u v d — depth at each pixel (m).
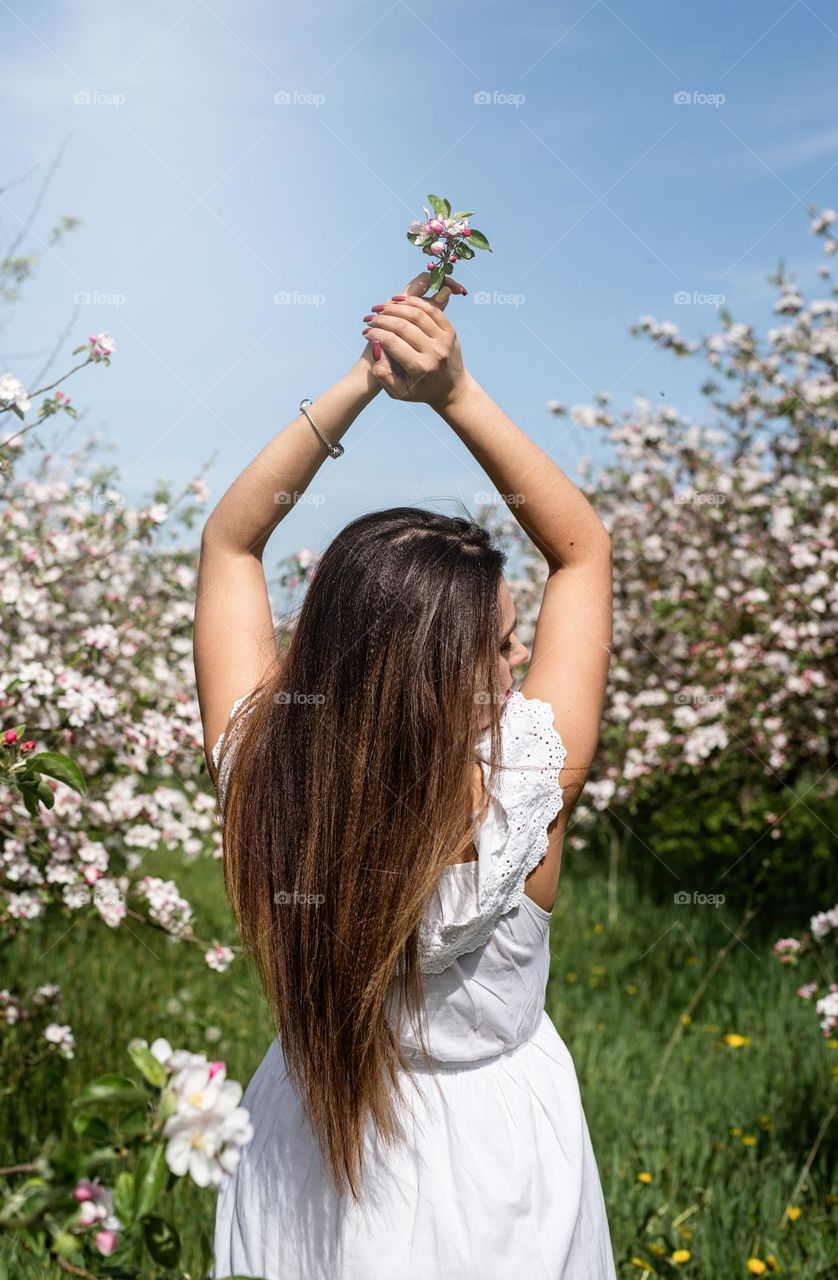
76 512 4.07
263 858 1.21
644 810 6.83
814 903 5.91
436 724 1.16
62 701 3.09
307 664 1.22
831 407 5.95
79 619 4.22
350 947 1.15
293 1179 1.25
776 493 6.01
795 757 6.12
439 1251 1.17
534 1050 1.29
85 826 3.48
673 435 6.71
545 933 1.27
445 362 1.28
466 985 1.20
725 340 6.24
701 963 5.21
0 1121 3.37
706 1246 2.73
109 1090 0.90
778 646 5.82
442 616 1.18
